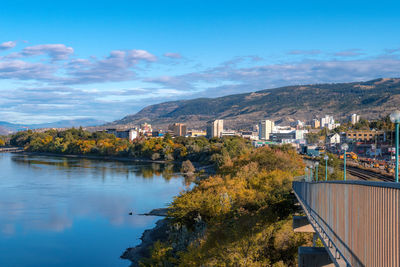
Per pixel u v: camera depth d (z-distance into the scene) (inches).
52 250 2519.7
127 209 3676.2
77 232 2913.4
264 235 1807.3
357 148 7421.3
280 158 3462.1
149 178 6102.4
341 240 784.3
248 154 3912.4
